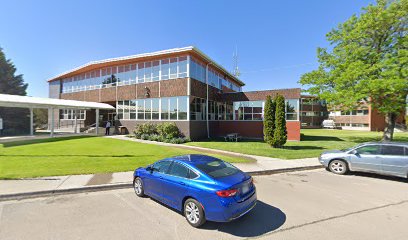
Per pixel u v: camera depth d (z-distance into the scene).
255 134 23.84
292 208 5.55
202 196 4.46
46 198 6.16
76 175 8.19
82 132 26.67
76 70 28.53
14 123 36.78
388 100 16.67
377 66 16.09
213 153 13.43
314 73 21.06
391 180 8.42
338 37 20.30
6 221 4.68
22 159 10.84
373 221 4.81
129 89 24.34
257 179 8.50
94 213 5.16
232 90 34.41
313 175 9.20
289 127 22.27
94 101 27.86
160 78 22.11
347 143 19.77
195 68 21.67
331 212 5.30
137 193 6.45
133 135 22.92
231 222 4.76
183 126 20.27
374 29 18.06
